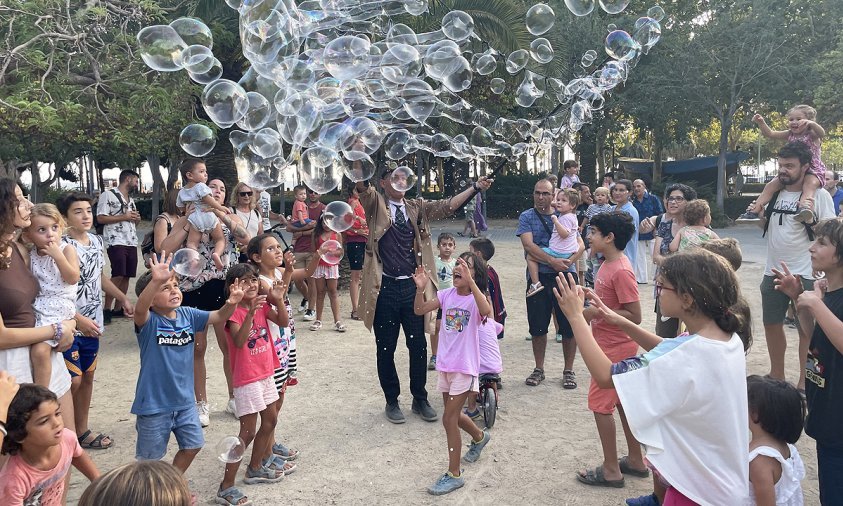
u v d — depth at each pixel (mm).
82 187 32719
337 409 4410
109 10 5730
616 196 7379
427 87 5449
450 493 3184
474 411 4176
